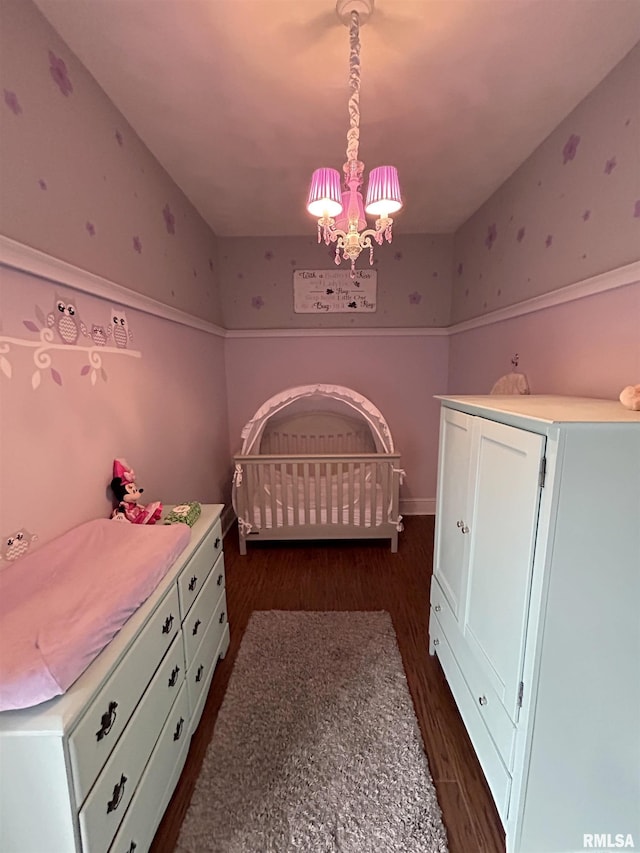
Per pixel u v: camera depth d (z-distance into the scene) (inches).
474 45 50.1
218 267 121.8
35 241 44.6
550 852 40.6
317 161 78.5
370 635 74.5
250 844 42.0
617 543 34.7
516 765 39.5
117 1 43.6
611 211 55.5
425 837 42.4
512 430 39.8
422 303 125.5
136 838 37.6
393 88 57.9
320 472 111.0
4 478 40.6
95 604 35.7
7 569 39.8
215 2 43.8
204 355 106.7
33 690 28.0
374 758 51.0
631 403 39.7
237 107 62.0
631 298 52.5
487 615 46.3
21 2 42.3
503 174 85.1
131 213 67.0
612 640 36.3
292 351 128.5
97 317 56.8
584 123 60.5
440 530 64.7
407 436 133.2
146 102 60.7
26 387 43.5
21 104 42.6
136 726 38.0
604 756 38.5
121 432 63.5
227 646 71.2
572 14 45.7
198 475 100.5
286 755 51.5
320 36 48.6
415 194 94.5
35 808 28.8
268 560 104.4
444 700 60.7
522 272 80.8
